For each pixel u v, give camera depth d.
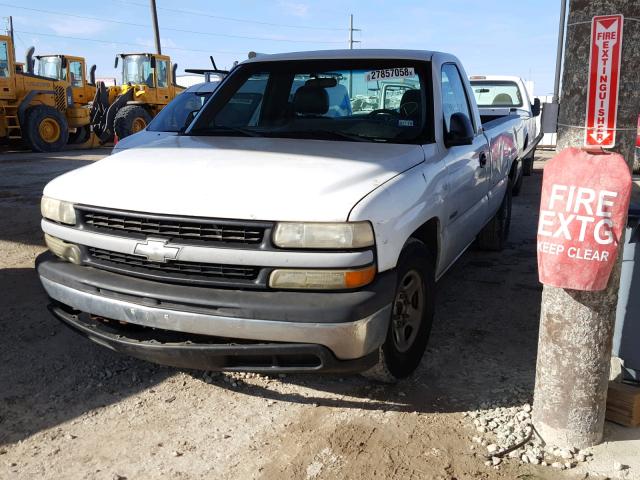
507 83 11.78
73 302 3.38
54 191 3.57
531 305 5.09
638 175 12.57
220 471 2.88
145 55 22.30
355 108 4.41
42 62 22.36
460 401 3.50
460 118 4.16
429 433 3.18
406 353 3.61
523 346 4.26
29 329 4.46
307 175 3.22
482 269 6.17
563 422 3.03
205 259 3.02
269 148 3.80
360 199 3.04
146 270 3.18
